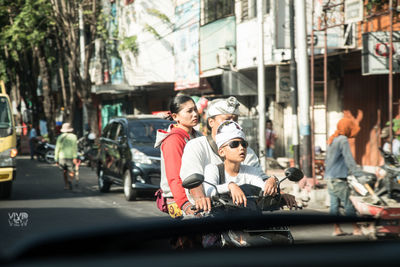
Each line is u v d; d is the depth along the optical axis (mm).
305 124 12586
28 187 16359
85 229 1725
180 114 4707
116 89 30688
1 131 13258
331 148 8328
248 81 21172
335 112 17844
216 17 22625
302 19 12719
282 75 17562
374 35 13266
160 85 29312
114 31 31031
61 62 32750
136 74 29406
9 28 29312
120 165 13508
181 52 25531
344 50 15719
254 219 2316
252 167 3736
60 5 28344
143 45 28469
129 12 29906
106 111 40469
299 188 12195
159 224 1993
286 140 20672
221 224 2221
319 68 17609
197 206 3346
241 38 20703
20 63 37438
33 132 31078
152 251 1337
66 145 15430
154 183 12812
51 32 31078
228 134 3531
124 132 13812
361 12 13109
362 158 16938
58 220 9836
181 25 25375
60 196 14047
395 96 15594
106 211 11141
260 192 3469
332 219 2387
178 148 4453
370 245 1622
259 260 1238
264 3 18719
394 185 8453
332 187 8289
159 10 28484
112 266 1161
